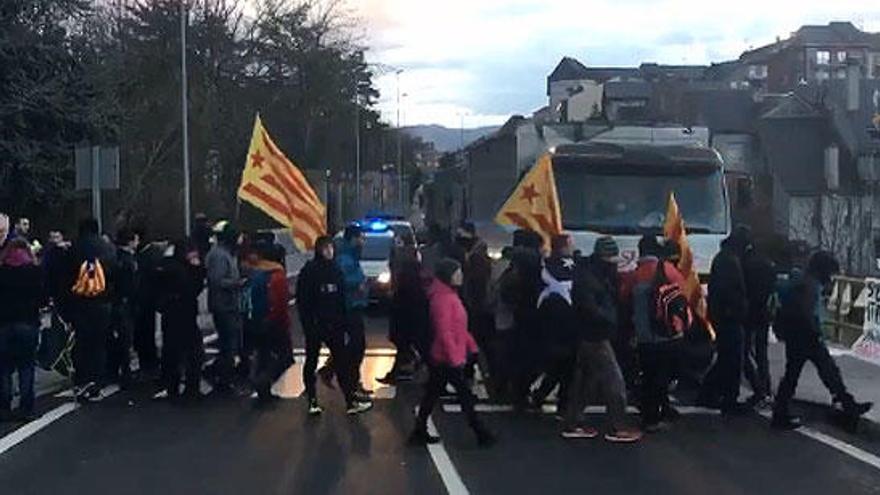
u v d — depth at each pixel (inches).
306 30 2207.2
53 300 504.4
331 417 475.2
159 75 1964.8
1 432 442.3
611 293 439.5
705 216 594.2
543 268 469.7
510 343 485.1
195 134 1831.9
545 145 663.8
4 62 1061.8
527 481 362.0
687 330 450.3
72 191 1119.0
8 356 458.9
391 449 411.2
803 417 482.3
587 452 409.4
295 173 557.6
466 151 779.4
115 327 545.0
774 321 468.4
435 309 416.5
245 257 534.9
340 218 2736.2
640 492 348.2
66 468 380.8
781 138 2829.7
